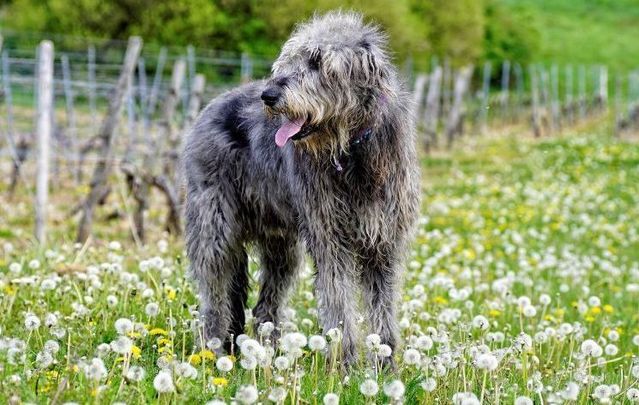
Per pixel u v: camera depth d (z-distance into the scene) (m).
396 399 4.09
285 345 4.45
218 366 4.43
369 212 5.40
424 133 25.36
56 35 32.59
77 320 5.74
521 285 9.05
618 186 19.48
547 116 34.97
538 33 50.75
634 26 65.25
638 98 38.09
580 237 13.50
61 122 22.23
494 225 14.23
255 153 5.95
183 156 6.50
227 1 33.19
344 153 5.31
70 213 12.56
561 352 6.29
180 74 14.62
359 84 5.22
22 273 7.59
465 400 3.96
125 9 32.91
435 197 17.16
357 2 29.73
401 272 5.68
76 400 4.08
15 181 14.95
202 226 6.20
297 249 6.45
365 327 5.96
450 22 39.72
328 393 4.32
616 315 8.27
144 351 5.51
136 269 8.39
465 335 5.85
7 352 4.64
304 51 5.21
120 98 11.27
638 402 4.79
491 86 47.88
